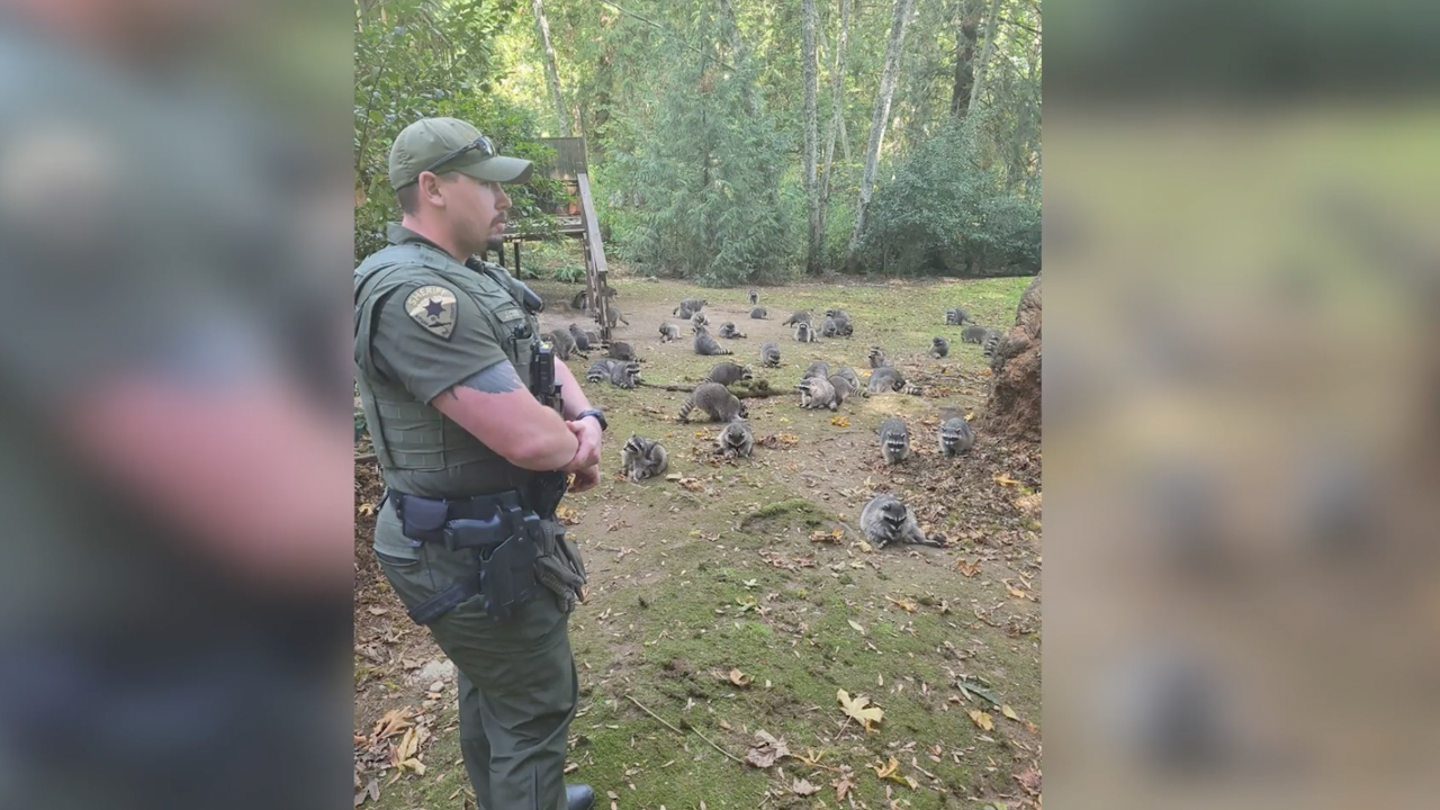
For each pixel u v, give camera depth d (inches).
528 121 576.1
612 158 976.9
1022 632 184.5
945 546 227.0
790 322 584.7
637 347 504.4
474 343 81.6
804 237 919.7
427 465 85.4
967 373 439.8
